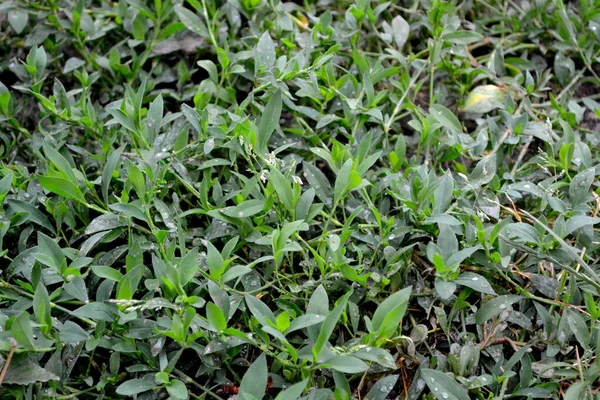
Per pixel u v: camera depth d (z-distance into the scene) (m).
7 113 0.73
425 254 0.68
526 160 0.77
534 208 0.72
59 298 0.65
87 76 0.76
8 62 0.80
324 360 0.61
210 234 0.69
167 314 0.65
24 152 0.75
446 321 0.67
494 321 0.67
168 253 0.65
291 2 0.83
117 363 0.64
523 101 0.77
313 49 0.77
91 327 0.66
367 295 0.67
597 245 0.69
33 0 0.81
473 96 0.79
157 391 0.64
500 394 0.64
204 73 0.81
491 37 0.84
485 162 0.70
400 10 0.84
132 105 0.70
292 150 0.74
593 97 0.80
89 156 0.72
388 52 0.81
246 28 0.80
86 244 0.66
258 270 0.69
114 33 0.81
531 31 0.82
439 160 0.74
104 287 0.65
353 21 0.78
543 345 0.67
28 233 0.69
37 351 0.62
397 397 0.65
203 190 0.69
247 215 0.66
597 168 0.72
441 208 0.68
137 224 0.70
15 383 0.61
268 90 0.74
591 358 0.65
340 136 0.76
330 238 0.64
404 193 0.69
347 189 0.66
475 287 0.65
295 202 0.66
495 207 0.69
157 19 0.79
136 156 0.71
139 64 0.78
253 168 0.69
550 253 0.66
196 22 0.77
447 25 0.77
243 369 0.67
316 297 0.63
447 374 0.64
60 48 0.81
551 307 0.67
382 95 0.73
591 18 0.81
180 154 0.71
